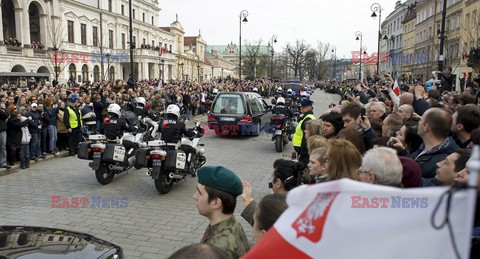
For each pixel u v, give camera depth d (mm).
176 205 6816
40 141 10430
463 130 4320
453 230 1000
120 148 8008
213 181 2555
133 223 5938
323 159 3566
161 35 79812
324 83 70312
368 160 2773
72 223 5906
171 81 36312
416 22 54812
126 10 64812
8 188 7773
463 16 35750
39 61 41906
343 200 1191
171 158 7289
